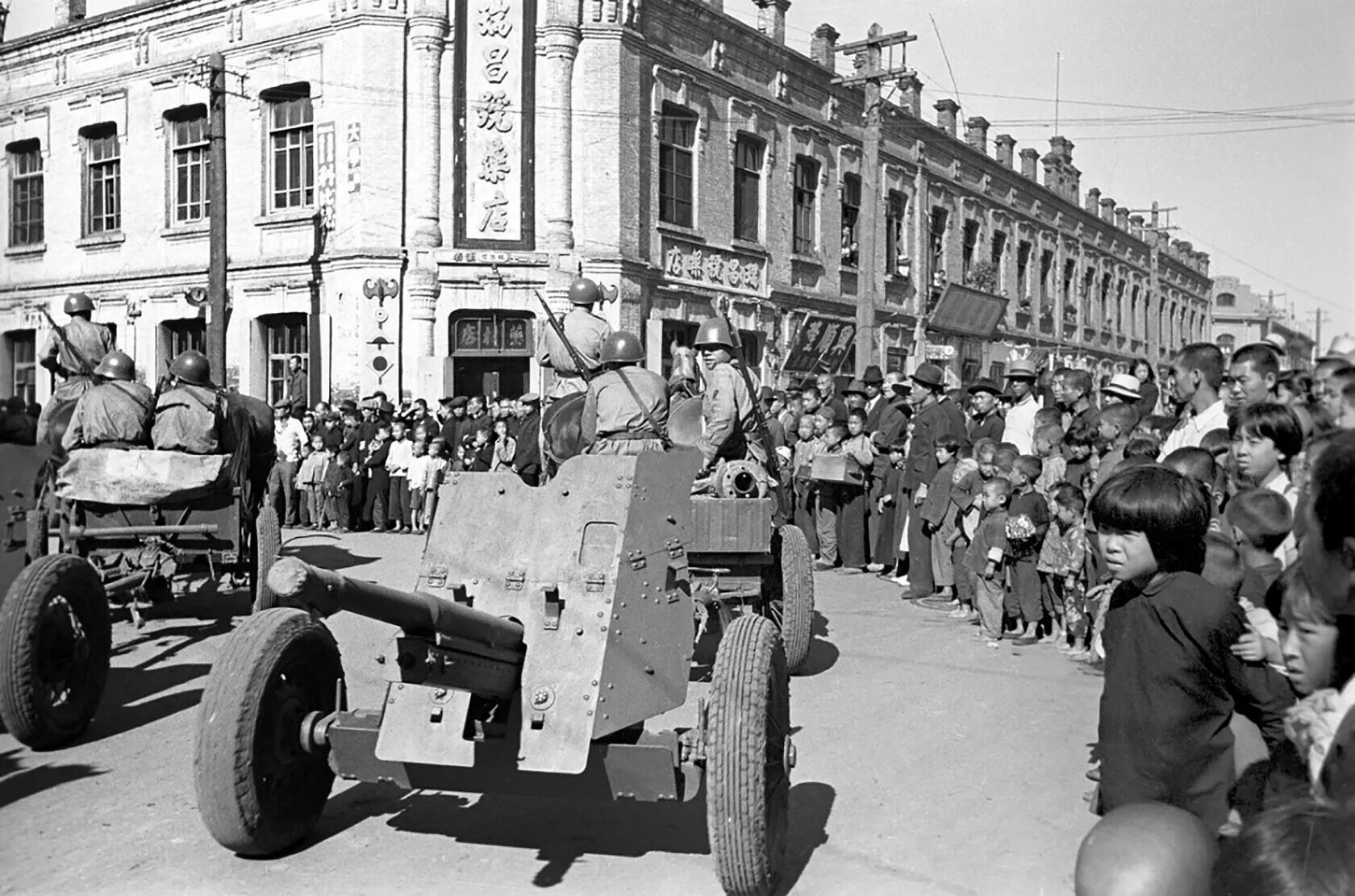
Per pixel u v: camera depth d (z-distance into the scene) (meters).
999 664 8.16
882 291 28.25
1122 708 3.64
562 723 4.08
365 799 5.29
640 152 20.55
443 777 4.23
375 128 19.58
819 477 12.80
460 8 19.67
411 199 19.66
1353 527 2.72
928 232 30.08
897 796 5.39
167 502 8.07
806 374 25.17
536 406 15.03
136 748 6.08
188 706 6.87
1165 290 44.62
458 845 4.75
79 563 6.09
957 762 5.89
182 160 22.48
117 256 23.16
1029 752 6.05
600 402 7.09
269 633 4.42
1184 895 2.22
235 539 8.31
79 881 4.34
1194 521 3.62
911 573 11.09
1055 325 36.62
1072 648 8.60
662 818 5.11
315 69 20.16
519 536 4.59
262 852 4.49
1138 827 2.33
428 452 16.72
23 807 5.18
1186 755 3.53
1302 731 2.78
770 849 4.14
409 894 4.25
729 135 22.91
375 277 19.44
